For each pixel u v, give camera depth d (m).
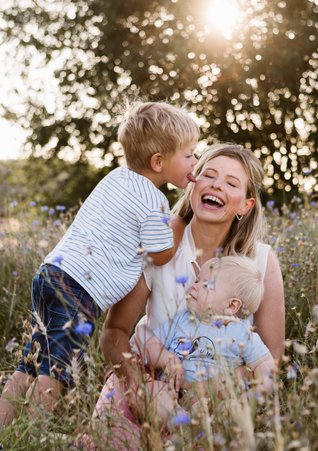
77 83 10.42
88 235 2.66
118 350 2.53
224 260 2.58
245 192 2.72
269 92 9.50
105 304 2.59
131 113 2.87
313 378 1.99
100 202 2.71
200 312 2.52
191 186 2.85
